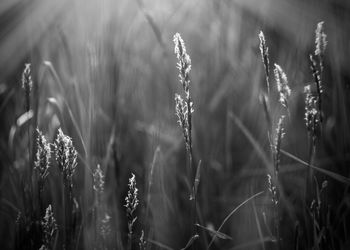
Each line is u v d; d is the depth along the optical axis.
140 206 0.53
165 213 0.51
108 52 0.58
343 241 0.48
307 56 0.57
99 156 0.53
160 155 0.52
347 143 0.55
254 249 0.50
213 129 0.65
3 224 0.56
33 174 0.45
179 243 0.51
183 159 0.62
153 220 0.50
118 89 0.58
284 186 0.55
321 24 0.38
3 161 0.57
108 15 0.60
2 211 0.53
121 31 0.63
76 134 0.52
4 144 0.58
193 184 0.40
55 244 0.43
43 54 0.65
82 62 0.60
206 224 0.53
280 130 0.39
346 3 0.65
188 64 0.37
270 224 0.49
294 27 0.65
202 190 0.56
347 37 0.61
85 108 0.52
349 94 0.58
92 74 0.53
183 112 0.38
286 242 0.48
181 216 0.54
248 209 0.51
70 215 0.40
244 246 0.50
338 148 0.56
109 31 0.60
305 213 0.43
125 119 0.63
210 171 0.61
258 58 0.64
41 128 0.56
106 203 0.48
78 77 0.59
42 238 0.41
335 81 0.58
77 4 0.64
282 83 0.39
